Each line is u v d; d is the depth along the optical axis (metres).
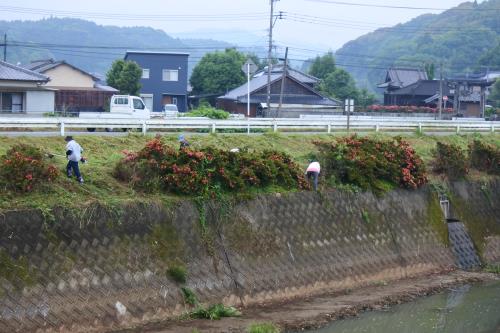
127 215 19.78
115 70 62.28
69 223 18.41
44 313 17.27
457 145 36.31
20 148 20.58
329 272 24.56
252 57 84.75
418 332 20.17
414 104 78.38
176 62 66.38
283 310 21.47
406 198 28.92
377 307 22.70
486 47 115.75
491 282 27.16
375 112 65.69
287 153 29.00
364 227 26.59
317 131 35.84
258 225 23.16
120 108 37.84
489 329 20.77
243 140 30.14
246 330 18.92
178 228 21.00
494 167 34.34
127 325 18.72
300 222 24.50
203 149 23.66
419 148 35.03
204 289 20.86
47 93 45.12
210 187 22.42
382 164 28.31
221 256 21.72
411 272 27.52
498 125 42.97
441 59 112.12
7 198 18.12
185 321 19.55
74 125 26.34
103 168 22.50
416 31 145.25
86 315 18.06
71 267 18.12
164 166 21.88
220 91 71.00
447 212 30.88
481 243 31.31
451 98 76.75
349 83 77.69
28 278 17.20
